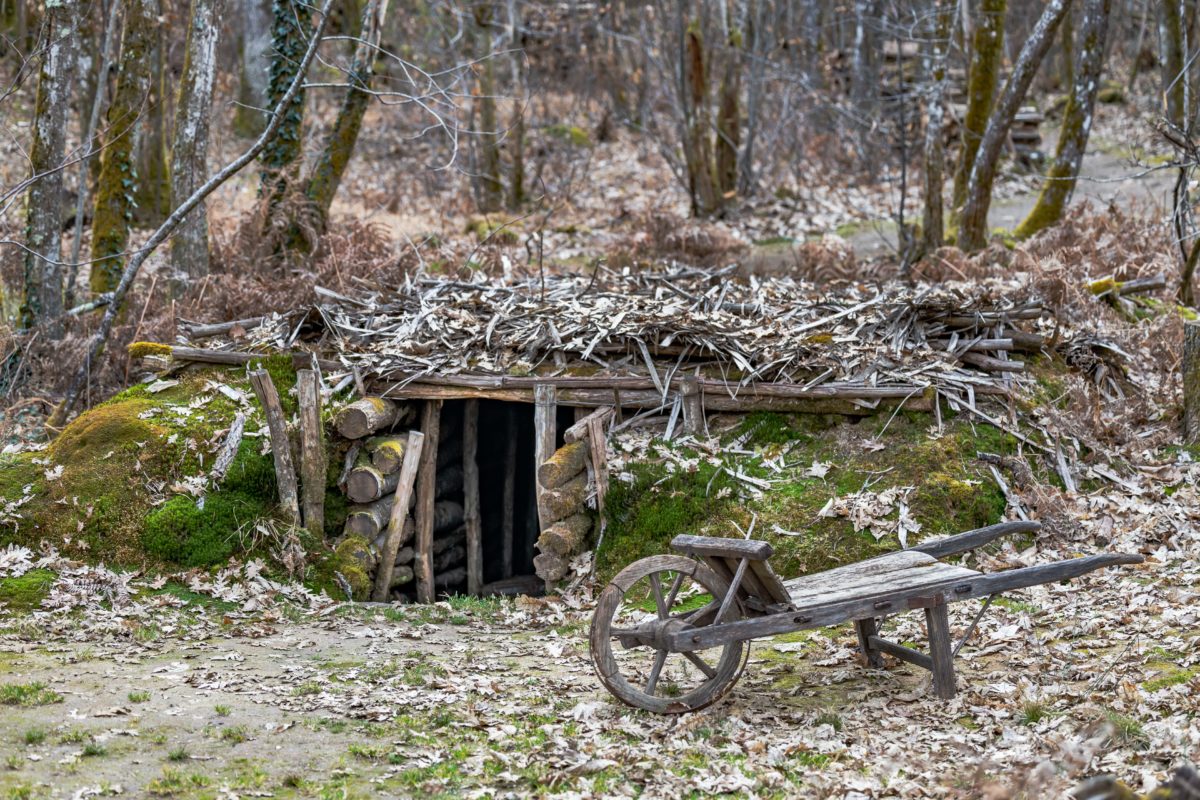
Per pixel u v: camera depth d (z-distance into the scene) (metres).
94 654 6.83
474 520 9.98
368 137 24.22
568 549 8.48
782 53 24.23
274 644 7.22
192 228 12.56
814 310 9.91
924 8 20.78
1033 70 14.45
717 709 5.96
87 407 10.73
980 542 6.65
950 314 9.61
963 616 7.24
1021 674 6.21
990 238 15.83
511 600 8.52
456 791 4.96
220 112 20.38
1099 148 23.17
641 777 5.11
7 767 5.09
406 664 6.79
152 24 12.52
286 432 8.80
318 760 5.28
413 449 8.89
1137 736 5.26
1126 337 10.84
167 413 9.10
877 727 5.67
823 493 8.51
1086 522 8.30
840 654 6.77
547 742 5.48
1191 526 8.18
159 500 8.55
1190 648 6.25
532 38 28.19
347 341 9.64
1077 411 9.27
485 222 18.23
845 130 23.30
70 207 17.31
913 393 8.88
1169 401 10.12
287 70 13.60
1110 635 6.64
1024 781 4.57
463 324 9.68
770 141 22.09
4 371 11.20
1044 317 10.55
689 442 8.94
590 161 22.81
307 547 8.55
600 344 9.38
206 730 5.60
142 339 11.13
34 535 8.34
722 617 5.92
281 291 11.02
